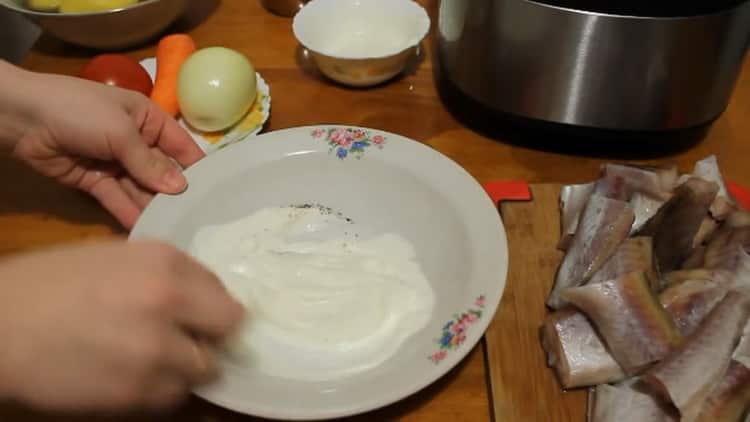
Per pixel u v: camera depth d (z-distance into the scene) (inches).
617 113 25.8
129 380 11.7
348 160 25.2
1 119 24.0
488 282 20.1
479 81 27.2
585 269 21.4
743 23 24.5
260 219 23.9
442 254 22.0
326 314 20.4
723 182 23.9
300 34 31.1
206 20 36.5
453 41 27.7
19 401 11.9
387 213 24.1
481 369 20.7
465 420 19.5
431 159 24.4
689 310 20.4
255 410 17.1
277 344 19.6
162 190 23.5
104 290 11.5
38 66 33.6
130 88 29.3
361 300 20.7
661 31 23.5
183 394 13.7
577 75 25.0
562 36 24.3
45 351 11.2
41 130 23.8
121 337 11.4
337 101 31.2
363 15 32.9
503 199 25.4
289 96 31.4
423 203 23.6
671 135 26.7
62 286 11.5
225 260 22.3
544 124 26.8
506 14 24.9
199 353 13.2
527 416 19.3
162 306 11.8
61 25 31.7
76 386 11.6
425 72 33.0
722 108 27.4
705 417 17.7
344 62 29.9
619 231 21.5
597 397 19.0
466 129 29.6
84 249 12.4
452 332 19.0
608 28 23.6
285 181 25.1
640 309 19.3
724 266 21.1
